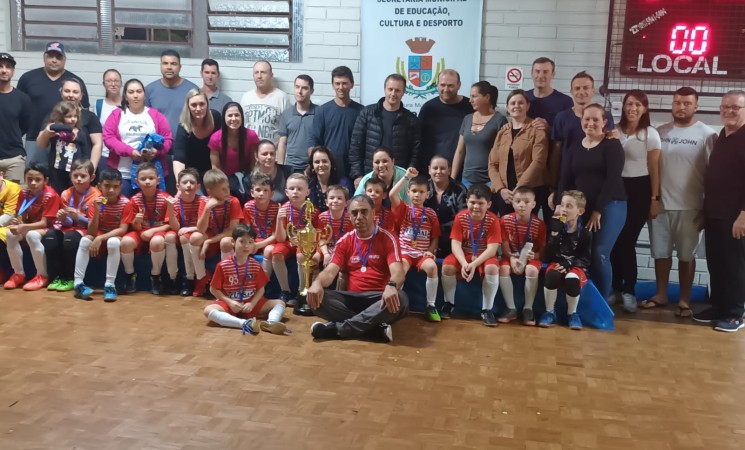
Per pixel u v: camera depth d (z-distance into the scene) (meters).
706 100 5.00
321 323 3.65
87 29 5.67
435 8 5.27
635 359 3.47
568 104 4.79
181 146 4.86
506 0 5.23
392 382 3.05
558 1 5.18
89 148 4.95
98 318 3.90
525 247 4.07
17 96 5.04
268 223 4.47
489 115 4.65
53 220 4.54
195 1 5.57
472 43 5.26
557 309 4.15
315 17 5.46
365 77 5.44
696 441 2.56
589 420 2.71
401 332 3.82
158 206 4.53
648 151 4.36
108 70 5.29
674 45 4.92
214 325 3.82
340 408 2.75
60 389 2.87
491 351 3.53
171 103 5.32
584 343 3.71
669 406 2.88
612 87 5.12
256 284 3.93
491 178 4.53
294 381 3.02
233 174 4.79
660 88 5.04
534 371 3.25
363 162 4.80
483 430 2.59
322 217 4.32
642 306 4.55
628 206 4.41
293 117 5.13
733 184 4.06
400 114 4.69
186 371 3.10
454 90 4.79
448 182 4.42
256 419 2.63
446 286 4.15
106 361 3.21
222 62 5.57
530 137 4.42
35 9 5.68
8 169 5.01
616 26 5.05
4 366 3.11
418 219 4.25
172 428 2.54
